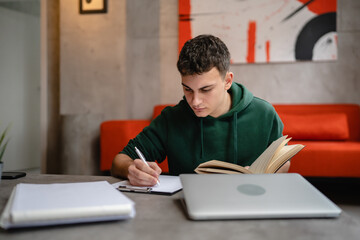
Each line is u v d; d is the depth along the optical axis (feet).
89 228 1.59
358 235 1.50
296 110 9.42
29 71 14.10
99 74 10.18
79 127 9.36
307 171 7.38
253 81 10.19
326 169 7.30
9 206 1.70
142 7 10.71
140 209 1.95
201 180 2.08
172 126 3.90
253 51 10.04
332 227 1.61
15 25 13.53
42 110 11.13
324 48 9.74
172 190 2.39
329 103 9.89
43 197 1.76
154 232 1.54
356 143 8.03
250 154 3.83
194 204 1.79
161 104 10.67
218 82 2.98
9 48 13.29
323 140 8.85
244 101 3.78
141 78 10.75
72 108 10.30
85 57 10.25
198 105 3.02
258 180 2.07
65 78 10.34
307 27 9.78
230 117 3.84
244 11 10.05
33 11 14.17
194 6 10.28
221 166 2.63
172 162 3.91
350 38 9.74
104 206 1.63
